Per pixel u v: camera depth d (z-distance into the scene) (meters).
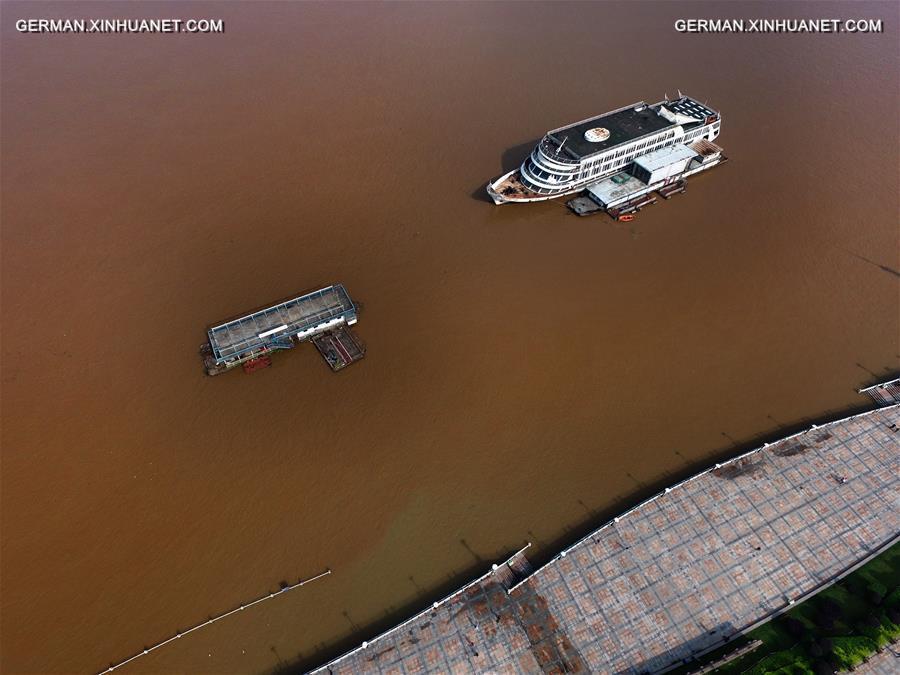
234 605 94.56
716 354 128.75
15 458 111.69
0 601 94.62
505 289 143.12
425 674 84.94
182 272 144.62
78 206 160.88
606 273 147.12
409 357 128.62
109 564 98.81
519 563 97.38
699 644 86.75
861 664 83.81
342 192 167.50
